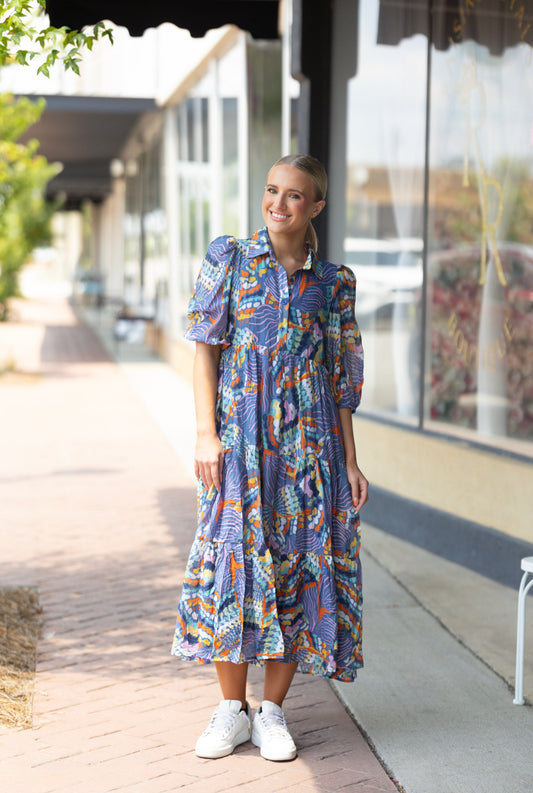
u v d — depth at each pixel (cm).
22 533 634
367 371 698
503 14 547
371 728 357
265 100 938
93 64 1327
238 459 313
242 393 315
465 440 566
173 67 1376
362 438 682
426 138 622
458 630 458
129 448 936
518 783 318
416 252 639
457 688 395
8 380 1416
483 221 579
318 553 320
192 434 1012
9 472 828
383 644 441
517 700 380
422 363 626
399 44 645
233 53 1066
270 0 686
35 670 406
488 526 545
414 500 616
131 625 463
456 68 591
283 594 320
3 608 477
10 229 1809
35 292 5050
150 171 1920
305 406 318
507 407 561
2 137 1094
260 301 316
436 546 586
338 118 680
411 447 619
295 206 316
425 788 314
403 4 639
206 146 1265
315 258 326
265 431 314
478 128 577
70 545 605
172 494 749
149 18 638
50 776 315
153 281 1925
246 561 313
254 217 991
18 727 351
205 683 396
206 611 318
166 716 363
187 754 332
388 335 671
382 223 677
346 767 326
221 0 668
